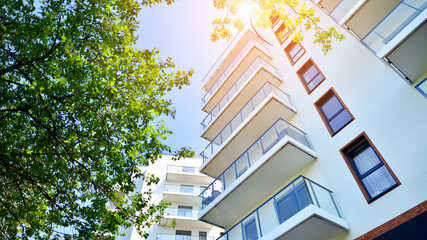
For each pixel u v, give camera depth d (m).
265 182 12.11
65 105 7.69
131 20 8.66
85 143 8.62
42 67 7.15
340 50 12.57
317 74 13.50
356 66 11.48
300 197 9.10
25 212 8.45
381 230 7.89
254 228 10.38
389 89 9.80
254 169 11.79
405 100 9.14
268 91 14.20
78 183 9.16
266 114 13.78
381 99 9.91
